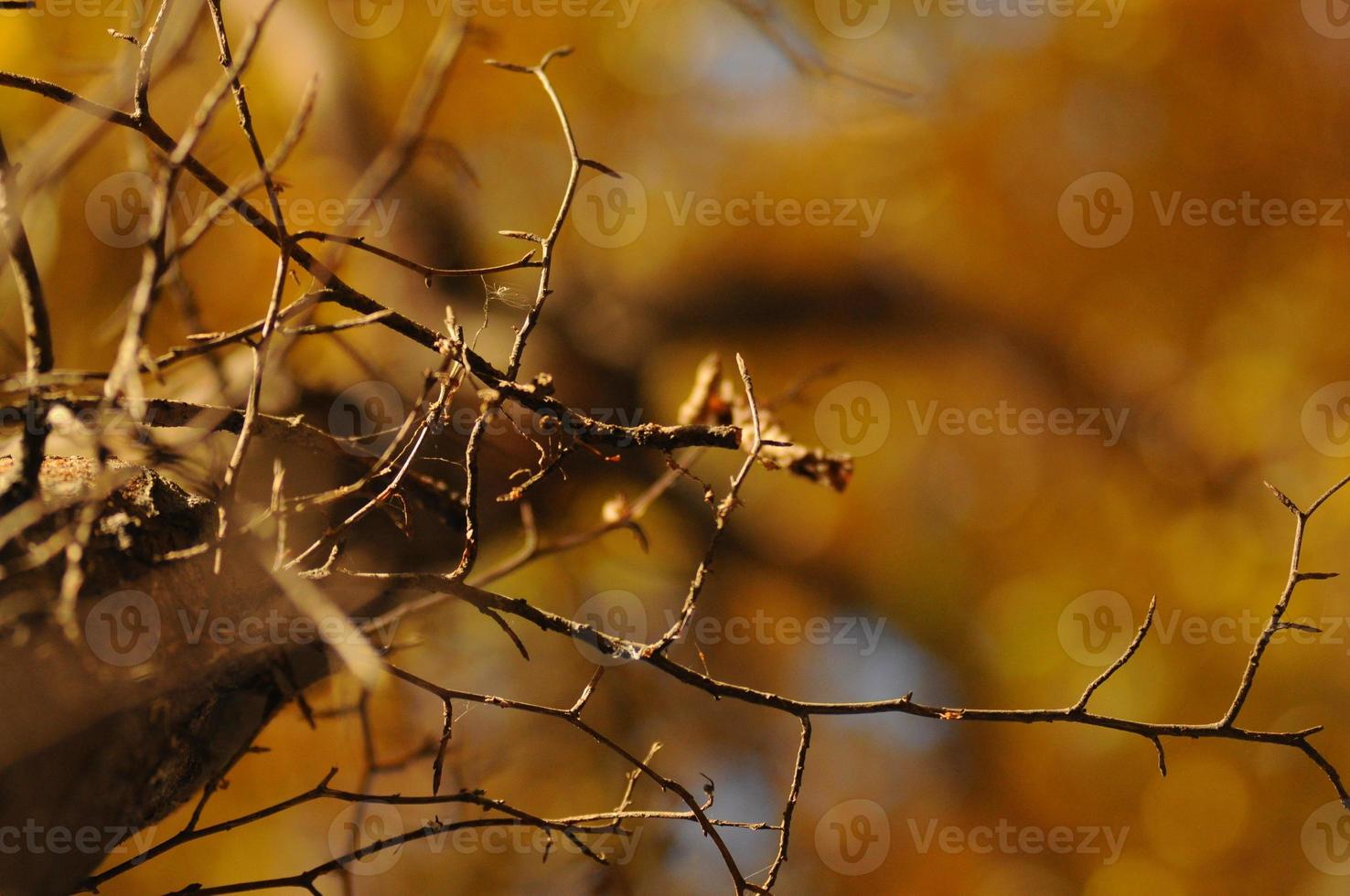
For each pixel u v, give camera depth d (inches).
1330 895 225.5
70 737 41.9
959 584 321.4
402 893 146.6
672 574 190.5
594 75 225.0
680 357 253.3
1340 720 227.0
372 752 62.6
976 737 305.0
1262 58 238.2
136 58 67.2
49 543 39.9
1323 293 240.8
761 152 254.2
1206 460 262.5
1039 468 302.8
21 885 42.7
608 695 178.1
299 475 66.2
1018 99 250.8
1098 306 269.9
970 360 297.0
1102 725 51.5
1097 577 284.7
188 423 51.5
